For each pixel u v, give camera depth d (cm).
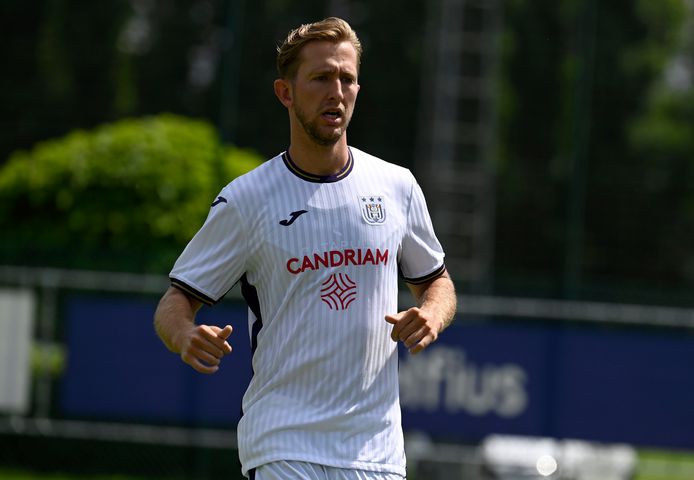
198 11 5997
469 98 5222
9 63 5719
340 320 1231
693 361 3278
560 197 5491
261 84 5528
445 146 5066
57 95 5731
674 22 6147
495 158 5534
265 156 5450
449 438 3266
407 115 5744
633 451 3509
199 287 1255
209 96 5950
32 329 3225
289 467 1224
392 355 1261
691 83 6091
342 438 1232
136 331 3181
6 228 3794
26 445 3375
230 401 3195
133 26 5953
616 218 5066
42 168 3781
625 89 5938
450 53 5128
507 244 5419
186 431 3300
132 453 3406
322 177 1253
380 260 1246
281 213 1238
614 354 3275
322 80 1227
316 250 1232
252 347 1273
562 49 5909
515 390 3247
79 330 3173
